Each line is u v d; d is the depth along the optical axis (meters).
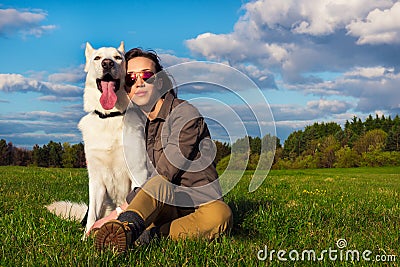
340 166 66.44
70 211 4.57
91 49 4.50
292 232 4.12
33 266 2.75
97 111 4.34
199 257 2.98
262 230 4.19
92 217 4.24
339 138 77.31
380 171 43.97
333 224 4.36
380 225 4.40
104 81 4.21
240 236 4.03
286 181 12.85
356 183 13.86
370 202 6.46
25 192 7.00
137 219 3.05
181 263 2.86
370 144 71.94
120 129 4.28
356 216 4.89
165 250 3.10
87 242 3.21
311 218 4.55
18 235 3.56
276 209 4.92
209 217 3.49
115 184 4.43
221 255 3.02
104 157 4.30
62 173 13.13
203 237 3.43
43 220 4.23
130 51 4.07
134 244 3.14
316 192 8.23
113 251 2.83
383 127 81.44
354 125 83.81
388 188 11.21
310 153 69.81
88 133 4.34
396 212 5.27
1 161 53.00
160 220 3.66
